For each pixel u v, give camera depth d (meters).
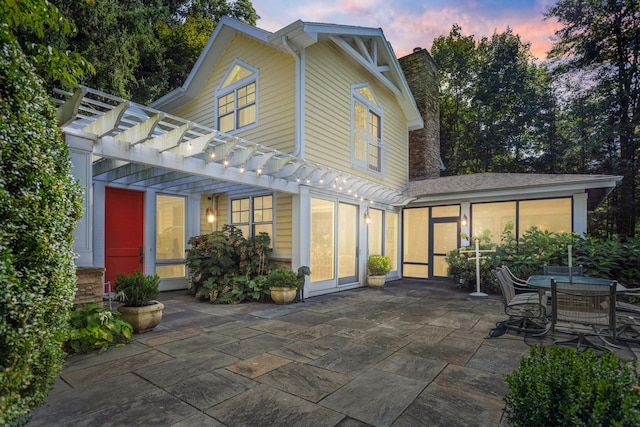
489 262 7.84
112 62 11.18
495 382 2.93
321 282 7.50
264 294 6.68
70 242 2.38
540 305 4.28
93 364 3.34
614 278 6.78
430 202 10.05
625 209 14.78
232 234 7.34
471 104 20.95
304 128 7.11
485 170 20.09
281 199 7.35
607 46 15.99
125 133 4.39
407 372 3.16
